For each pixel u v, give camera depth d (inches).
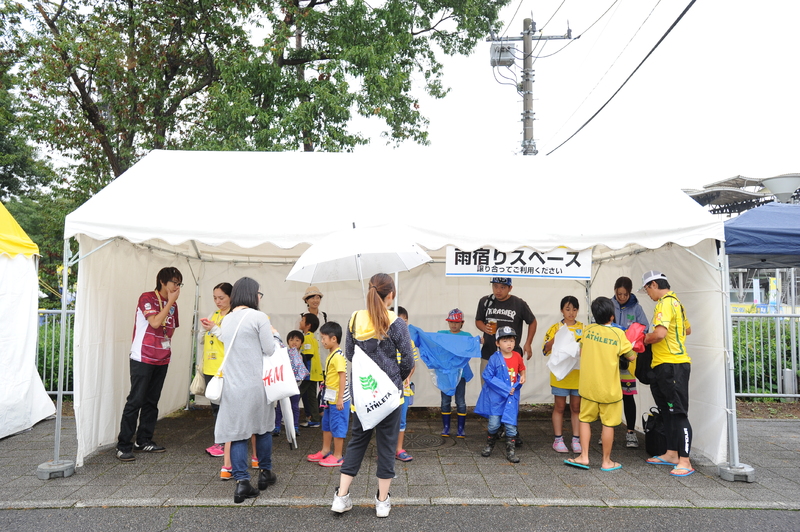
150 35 512.4
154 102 518.0
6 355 257.4
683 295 233.6
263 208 210.8
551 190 234.1
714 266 209.6
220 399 169.3
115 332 237.0
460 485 188.7
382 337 158.1
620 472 203.3
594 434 268.8
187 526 154.9
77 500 172.6
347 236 180.4
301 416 295.9
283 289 335.0
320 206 214.8
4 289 257.4
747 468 196.5
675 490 183.8
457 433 260.4
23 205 838.5
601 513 165.0
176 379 308.8
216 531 151.6
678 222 204.5
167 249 280.1
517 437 241.3
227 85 493.7
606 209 216.8
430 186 236.1
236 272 334.3
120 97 506.9
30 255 273.4
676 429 203.9
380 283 160.7
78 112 526.0
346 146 514.9
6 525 155.3
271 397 168.6
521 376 225.6
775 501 173.3
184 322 315.3
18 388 262.1
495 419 221.6
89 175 568.4
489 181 241.6
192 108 566.6
